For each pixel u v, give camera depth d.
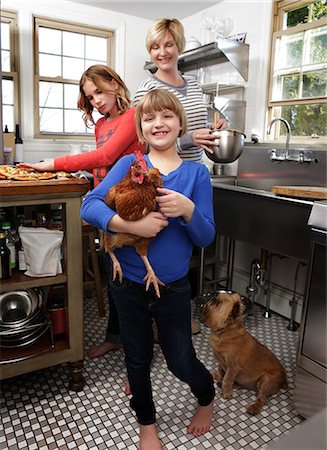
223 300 1.69
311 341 1.54
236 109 3.07
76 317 1.69
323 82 2.55
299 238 1.93
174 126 1.25
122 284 1.30
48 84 3.52
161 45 1.68
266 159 2.69
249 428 1.57
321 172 2.33
